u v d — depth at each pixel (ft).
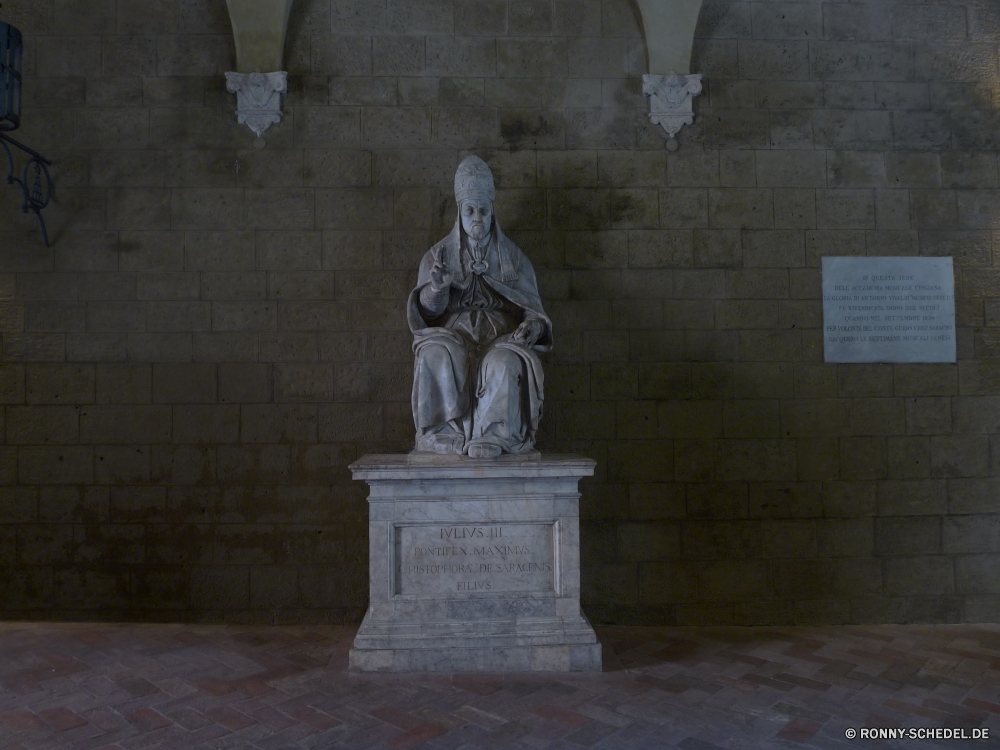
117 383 16.48
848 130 17.53
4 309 16.46
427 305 14.15
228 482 16.44
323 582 16.35
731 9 17.56
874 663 13.66
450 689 12.02
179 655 13.91
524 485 13.03
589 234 17.13
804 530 16.81
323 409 16.63
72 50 16.85
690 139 17.35
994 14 17.76
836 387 17.11
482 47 17.29
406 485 12.96
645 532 16.71
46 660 13.58
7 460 16.26
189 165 16.84
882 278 17.30
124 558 16.25
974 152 17.65
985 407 17.22
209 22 17.03
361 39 17.15
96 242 16.65
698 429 16.92
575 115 17.28
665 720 10.96
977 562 16.94
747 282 17.19
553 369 16.89
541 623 12.96
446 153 17.10
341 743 10.18
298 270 16.83
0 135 14.98
